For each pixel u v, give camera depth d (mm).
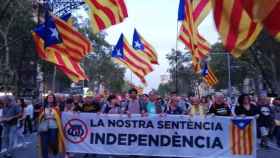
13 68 42062
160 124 12953
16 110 15750
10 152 15578
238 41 10250
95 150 13180
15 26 38812
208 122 12727
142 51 21812
